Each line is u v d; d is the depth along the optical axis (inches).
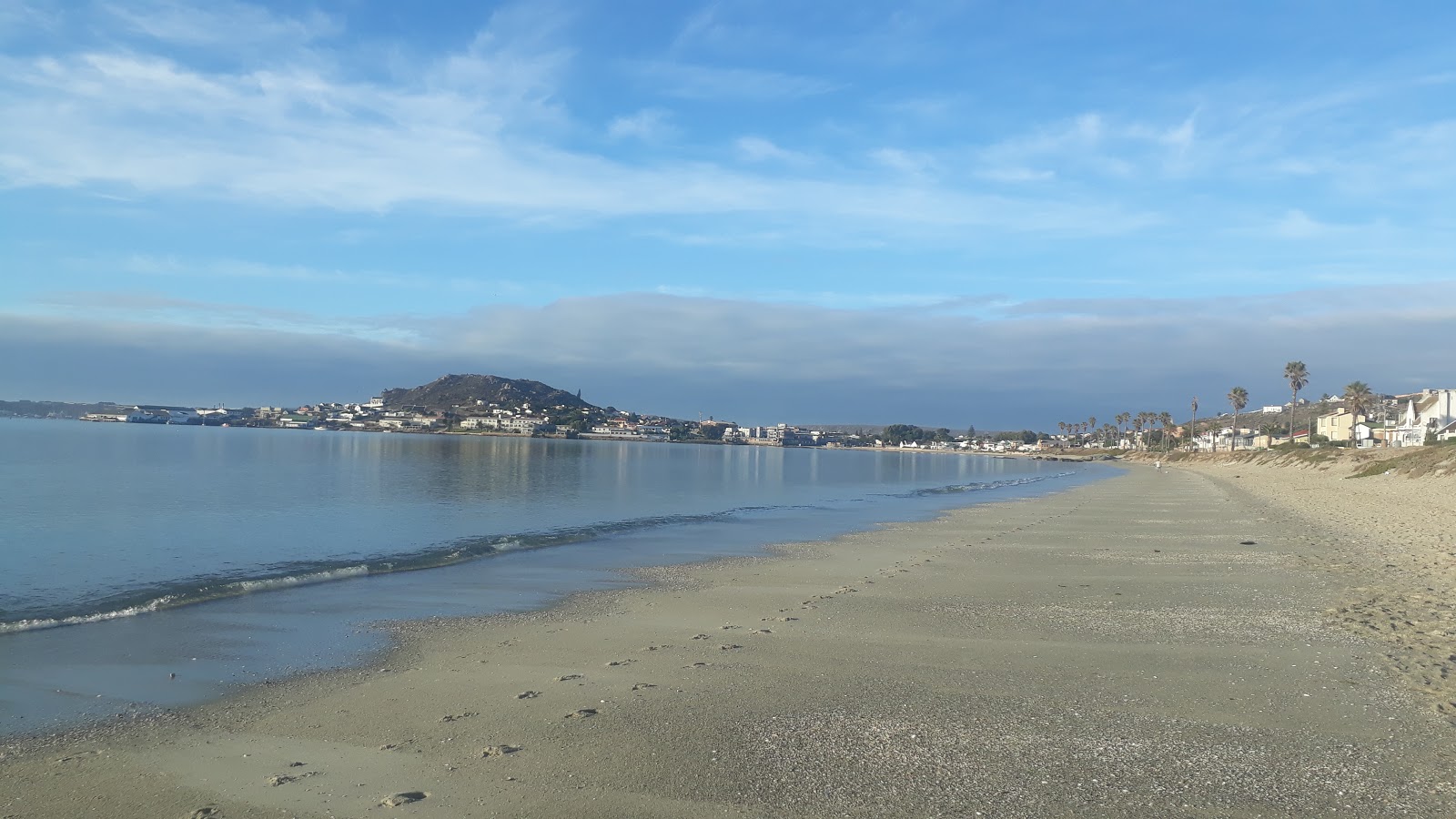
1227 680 373.4
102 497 1389.0
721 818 238.8
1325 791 254.4
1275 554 819.4
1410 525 1063.0
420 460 3107.8
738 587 652.7
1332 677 373.1
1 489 1514.5
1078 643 448.8
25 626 498.6
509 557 838.5
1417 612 510.9
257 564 762.2
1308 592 596.1
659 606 570.9
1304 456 3403.1
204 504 1309.1
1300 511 1373.0
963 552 869.8
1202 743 295.4
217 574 703.1
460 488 1827.0
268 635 479.8
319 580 681.6
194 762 284.4
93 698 358.0
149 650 444.8
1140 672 388.2
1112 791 255.8
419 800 252.1
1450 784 257.3
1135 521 1230.3
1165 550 873.5
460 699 353.7
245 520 1122.7
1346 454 3117.6
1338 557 781.3
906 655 425.7
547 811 243.9
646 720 324.2
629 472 2906.0
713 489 2162.9
